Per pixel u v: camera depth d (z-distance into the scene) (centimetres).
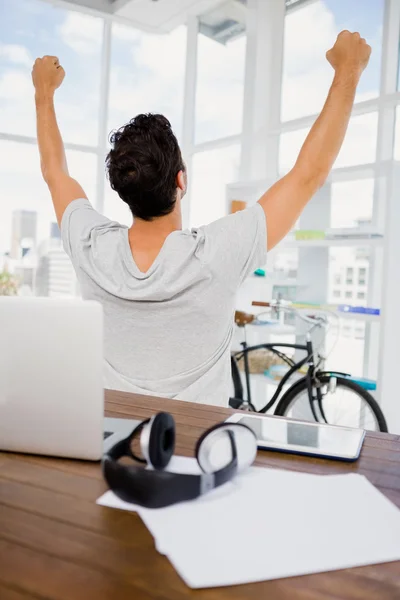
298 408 321
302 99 424
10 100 493
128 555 53
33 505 63
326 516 62
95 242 125
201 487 64
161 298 118
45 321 74
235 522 60
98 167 546
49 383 75
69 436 77
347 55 123
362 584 50
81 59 530
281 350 391
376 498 67
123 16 525
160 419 72
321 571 52
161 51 555
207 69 505
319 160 124
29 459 78
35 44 504
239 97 470
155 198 122
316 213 364
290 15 431
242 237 119
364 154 368
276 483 70
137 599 47
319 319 315
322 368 317
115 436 84
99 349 74
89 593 47
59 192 138
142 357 123
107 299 122
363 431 93
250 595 48
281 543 56
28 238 503
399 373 299
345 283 355
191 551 54
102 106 539
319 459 80
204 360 124
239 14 468
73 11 517
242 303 377
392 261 291
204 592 48
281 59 438
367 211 345
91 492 67
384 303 290
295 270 390
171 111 555
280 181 126
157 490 62
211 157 504
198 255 117
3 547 54
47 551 54
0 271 496
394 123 354
